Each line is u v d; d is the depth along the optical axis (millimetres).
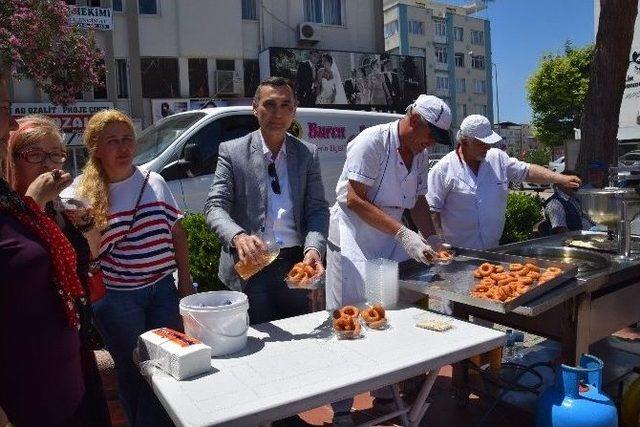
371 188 2703
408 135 2584
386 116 6969
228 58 15383
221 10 15133
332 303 2832
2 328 1447
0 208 1462
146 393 2240
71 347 1593
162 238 2312
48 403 1524
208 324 1758
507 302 1946
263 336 1973
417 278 2467
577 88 30734
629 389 2666
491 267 2451
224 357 1770
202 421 1337
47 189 1604
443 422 2854
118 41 14062
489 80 47938
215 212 2354
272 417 1420
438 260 2447
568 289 2186
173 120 6062
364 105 16750
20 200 1517
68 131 13234
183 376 1593
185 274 2496
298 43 16438
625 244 2812
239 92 15508
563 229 4031
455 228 3461
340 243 2795
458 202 3422
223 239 2232
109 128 2193
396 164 2641
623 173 3230
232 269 2492
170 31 14648
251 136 2504
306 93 15703
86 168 2271
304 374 1617
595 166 4930
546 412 2178
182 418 1358
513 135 46750
